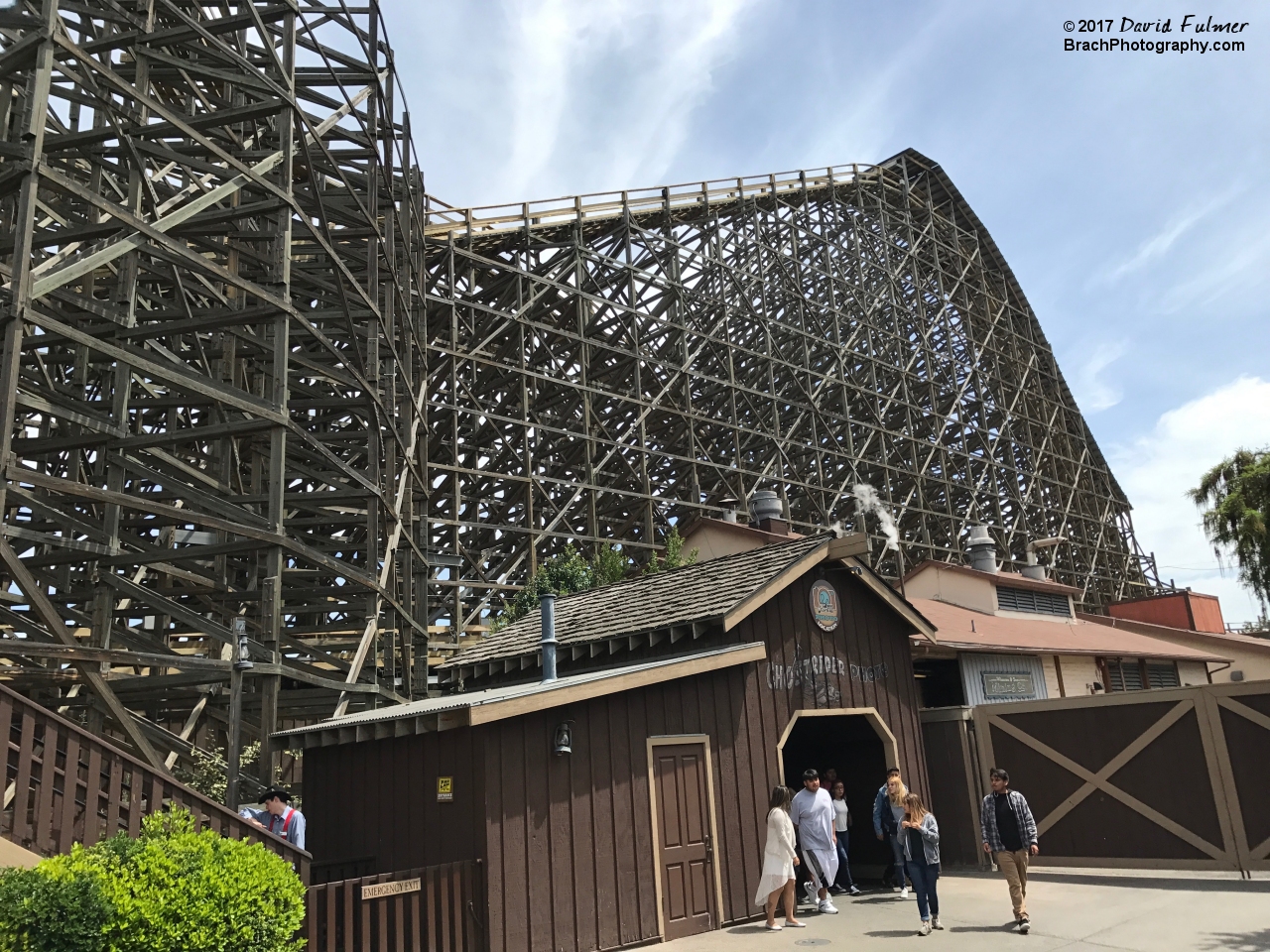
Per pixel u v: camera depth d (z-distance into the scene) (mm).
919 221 50000
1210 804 11383
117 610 15000
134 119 12852
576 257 31031
